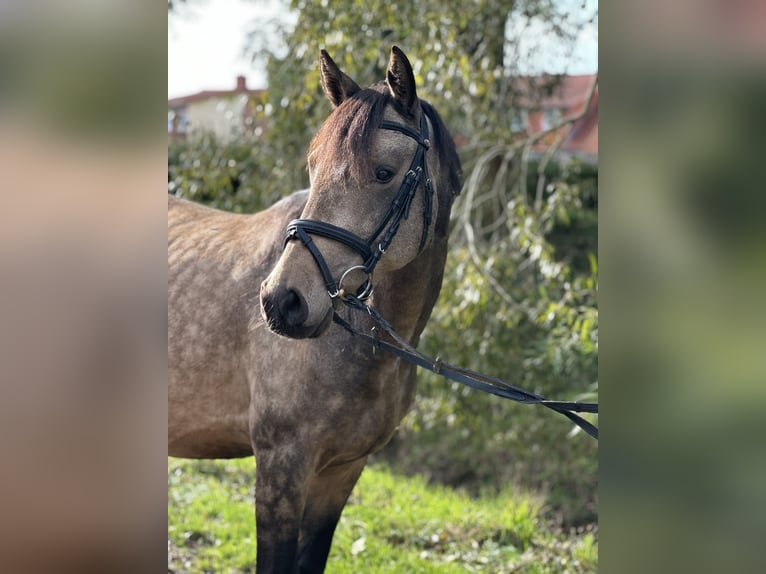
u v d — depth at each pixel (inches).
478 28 216.1
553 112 262.8
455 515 187.0
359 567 148.6
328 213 82.7
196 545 157.3
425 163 87.6
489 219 248.7
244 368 102.7
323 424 96.0
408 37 207.0
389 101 87.7
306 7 207.0
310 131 224.7
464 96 216.1
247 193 229.9
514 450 238.5
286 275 80.4
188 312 106.3
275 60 233.9
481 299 190.1
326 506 109.7
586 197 265.6
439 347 211.6
